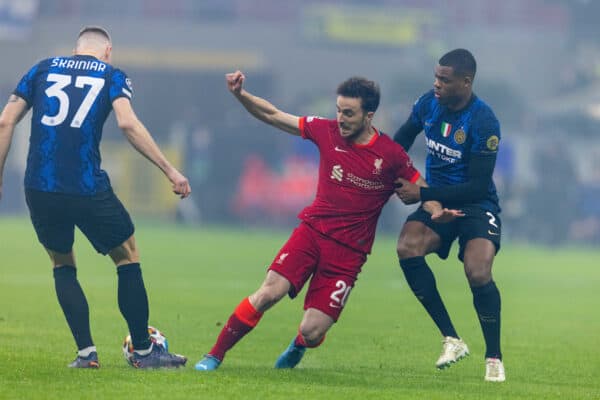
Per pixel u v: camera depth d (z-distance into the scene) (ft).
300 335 94.48
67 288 88.74
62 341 109.50
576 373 101.35
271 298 90.17
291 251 90.48
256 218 494.18
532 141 478.59
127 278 89.40
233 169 502.38
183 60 625.00
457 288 210.59
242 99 91.91
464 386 87.25
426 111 97.45
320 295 91.35
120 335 119.24
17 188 550.77
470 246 94.22
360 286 206.80
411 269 96.48
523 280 244.01
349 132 89.56
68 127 86.33
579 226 475.31
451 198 93.40
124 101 87.04
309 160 489.67
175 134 543.39
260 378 85.81
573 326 149.07
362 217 90.94
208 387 79.20
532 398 81.56
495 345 93.45
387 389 82.99
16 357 93.61
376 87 89.56
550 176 447.01
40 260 244.83
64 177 86.17
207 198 502.38
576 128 523.70
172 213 547.08
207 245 334.24
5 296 161.79
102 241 88.53
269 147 501.15
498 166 474.08
